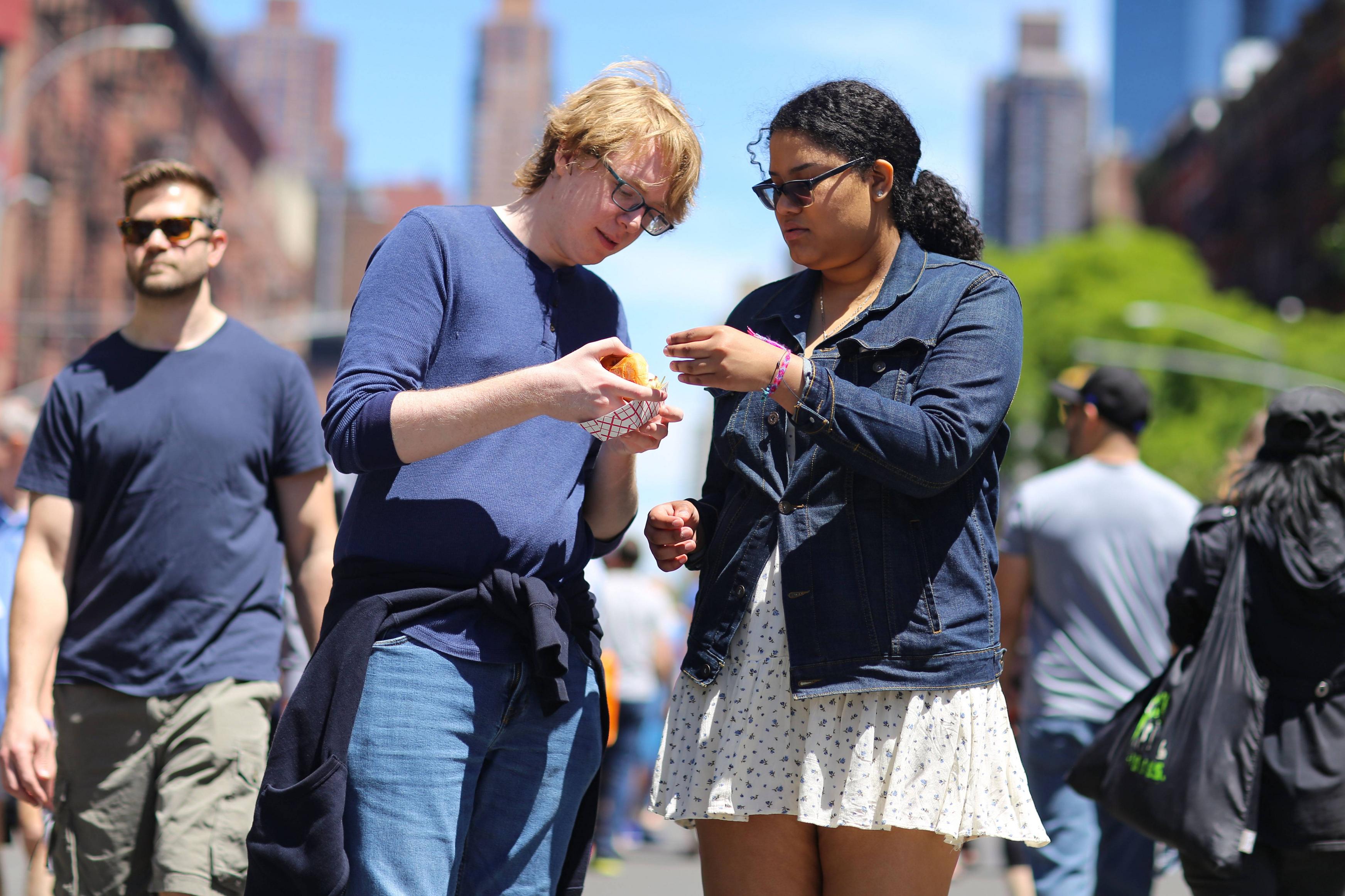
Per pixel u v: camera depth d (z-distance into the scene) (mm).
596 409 2725
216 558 3855
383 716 2793
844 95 3053
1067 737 5004
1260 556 3822
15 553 5594
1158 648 5000
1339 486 3793
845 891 2936
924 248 3186
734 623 3045
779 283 3365
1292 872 3795
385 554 2893
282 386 4004
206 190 4047
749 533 3059
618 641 10570
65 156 49469
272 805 2740
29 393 41250
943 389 2873
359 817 2791
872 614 2859
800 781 2926
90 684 3828
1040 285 56281
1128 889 5004
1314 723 3713
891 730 2855
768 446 3080
